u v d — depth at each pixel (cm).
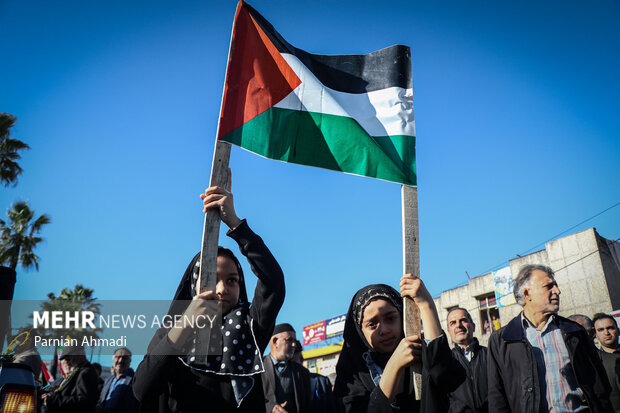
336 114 385
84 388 631
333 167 371
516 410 389
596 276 1808
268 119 366
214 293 282
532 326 413
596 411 364
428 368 274
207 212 312
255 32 386
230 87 361
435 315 291
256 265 318
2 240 2191
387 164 370
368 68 407
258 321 319
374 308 323
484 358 525
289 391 601
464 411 505
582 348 390
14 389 263
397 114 388
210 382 291
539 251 2011
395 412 297
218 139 343
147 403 282
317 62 404
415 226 336
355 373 333
